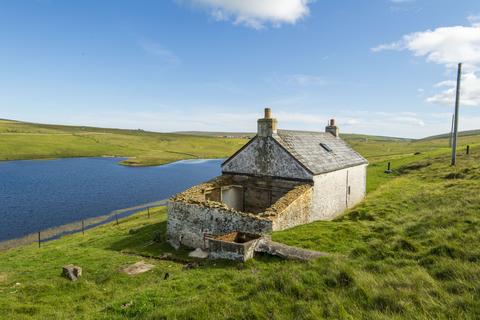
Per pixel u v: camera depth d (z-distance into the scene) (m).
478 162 38.41
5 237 33.38
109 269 15.77
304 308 7.14
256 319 7.07
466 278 7.72
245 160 26.12
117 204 49.34
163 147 173.00
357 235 16.05
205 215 19.66
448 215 14.44
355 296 7.48
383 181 41.50
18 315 10.50
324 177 24.36
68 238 30.08
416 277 7.99
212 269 12.62
